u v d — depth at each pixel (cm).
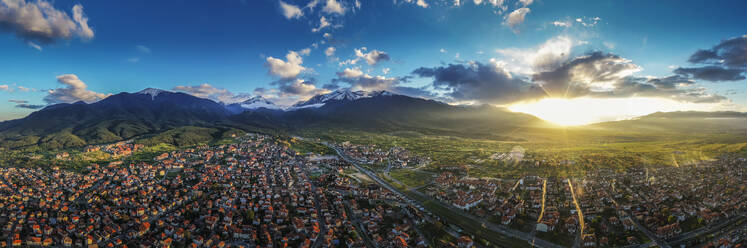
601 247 17038
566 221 19475
